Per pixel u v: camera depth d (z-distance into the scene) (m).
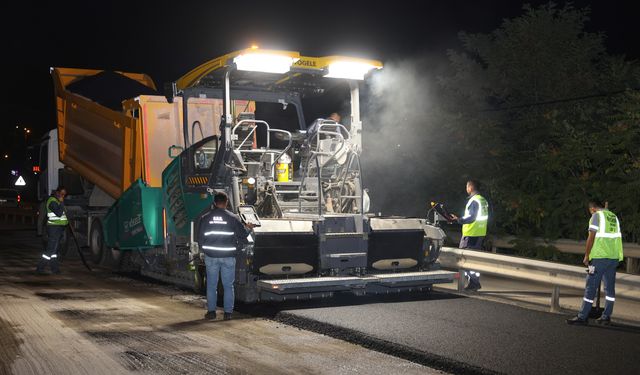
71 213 16.97
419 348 7.25
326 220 10.31
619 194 14.20
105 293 11.40
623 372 6.49
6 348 7.48
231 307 9.16
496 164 17.03
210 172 10.88
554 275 9.50
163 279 13.12
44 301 10.53
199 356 7.16
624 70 17.83
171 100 11.78
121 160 13.84
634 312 9.62
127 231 13.70
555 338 7.83
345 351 7.42
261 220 9.79
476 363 6.71
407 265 10.88
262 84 12.18
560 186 15.59
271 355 7.21
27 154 21.08
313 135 11.01
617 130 14.49
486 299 10.56
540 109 18.38
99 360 6.99
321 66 10.96
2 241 23.09
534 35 18.91
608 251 8.53
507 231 16.98
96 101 16.25
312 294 10.09
